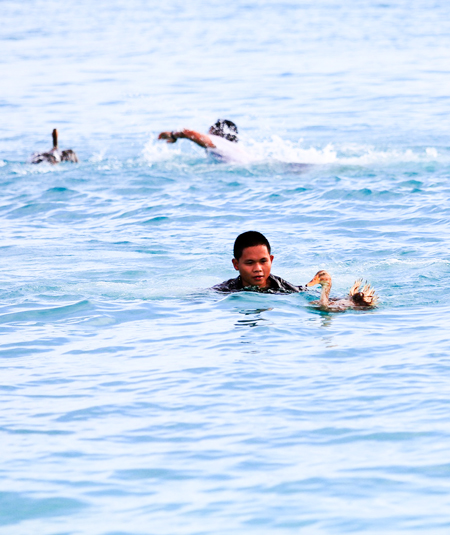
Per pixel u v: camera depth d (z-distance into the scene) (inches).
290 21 7869.1
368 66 4638.3
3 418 725.3
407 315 1009.5
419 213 1683.1
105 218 1753.2
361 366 828.0
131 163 2357.3
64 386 802.2
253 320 1003.3
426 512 545.0
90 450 656.4
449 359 836.0
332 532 525.0
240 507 560.1
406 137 2662.4
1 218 1777.8
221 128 2409.0
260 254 1120.8
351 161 2305.6
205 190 2000.5
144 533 532.7
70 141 2760.8
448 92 3681.1
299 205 1809.8
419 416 699.4
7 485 601.3
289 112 3307.1
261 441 663.1
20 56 5369.1
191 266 1314.0
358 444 652.1
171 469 619.2
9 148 2632.9
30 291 1165.7
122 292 1154.7
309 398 749.9
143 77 4392.2
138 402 753.6
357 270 1248.8
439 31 6496.1
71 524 547.5
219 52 5477.4
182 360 866.8
